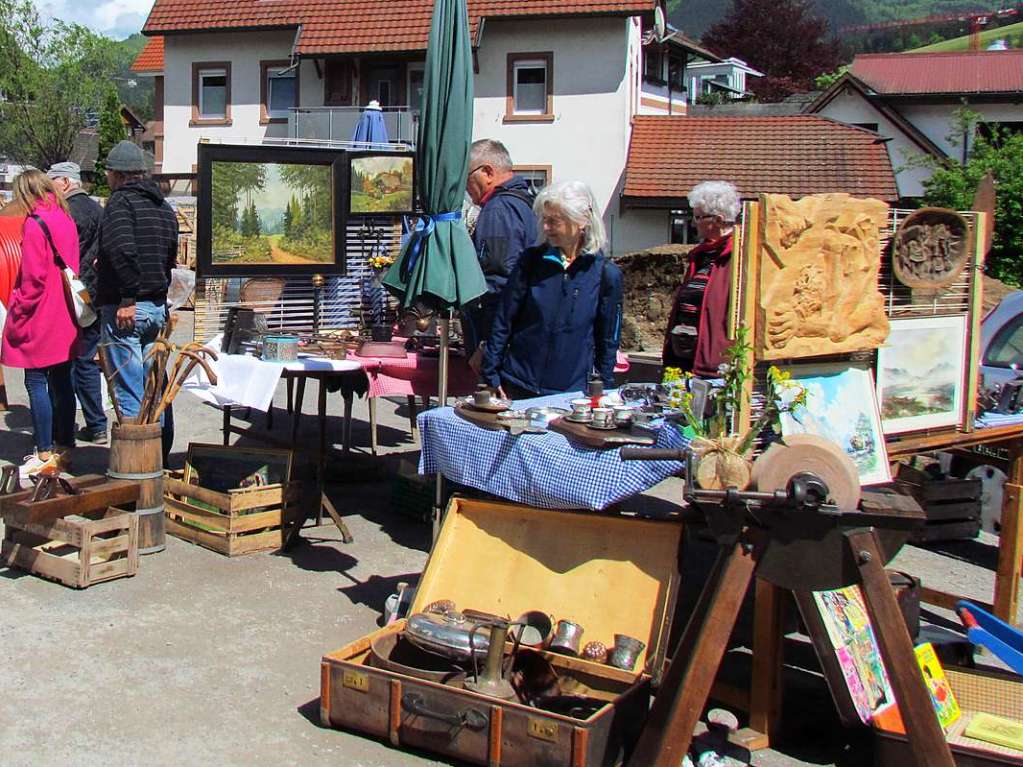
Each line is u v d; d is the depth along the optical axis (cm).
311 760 354
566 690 377
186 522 575
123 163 609
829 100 3353
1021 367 661
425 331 672
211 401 617
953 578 584
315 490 602
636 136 2858
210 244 688
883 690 376
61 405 702
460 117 476
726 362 414
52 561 504
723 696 403
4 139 5603
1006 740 354
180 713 383
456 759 355
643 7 2753
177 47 3131
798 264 380
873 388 428
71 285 656
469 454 432
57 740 361
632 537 405
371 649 381
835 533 305
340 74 3006
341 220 739
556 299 468
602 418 406
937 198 1894
